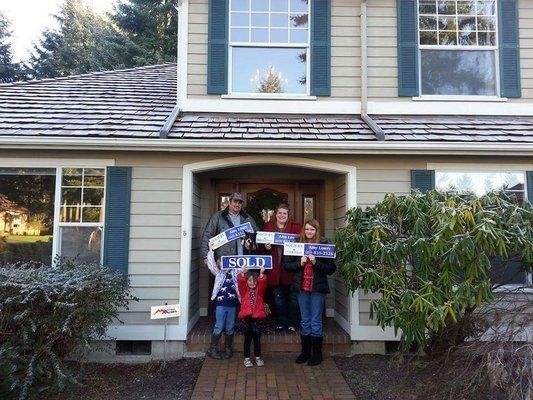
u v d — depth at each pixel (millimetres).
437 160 5754
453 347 3939
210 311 6598
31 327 4023
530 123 6277
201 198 6637
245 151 5488
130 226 5520
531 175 5762
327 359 5148
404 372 4723
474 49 6742
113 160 5586
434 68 6742
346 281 4816
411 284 4062
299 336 5340
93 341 4848
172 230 5547
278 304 5645
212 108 6449
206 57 6535
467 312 4266
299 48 6664
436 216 3816
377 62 6613
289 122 6152
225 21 6547
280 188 6945
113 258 5445
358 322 5480
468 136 5672
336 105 6512
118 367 5094
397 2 6656
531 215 4000
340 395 4117
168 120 5727
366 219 4645
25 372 3965
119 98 6941
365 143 5410
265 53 6645
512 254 4320
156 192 5578
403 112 6543
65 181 5602
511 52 6660
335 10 6684
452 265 3705
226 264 4750
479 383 3488
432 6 6809
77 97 6848
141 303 5426
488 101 6605
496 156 5750
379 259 4133
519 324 3521
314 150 5492
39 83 7559
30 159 5535
